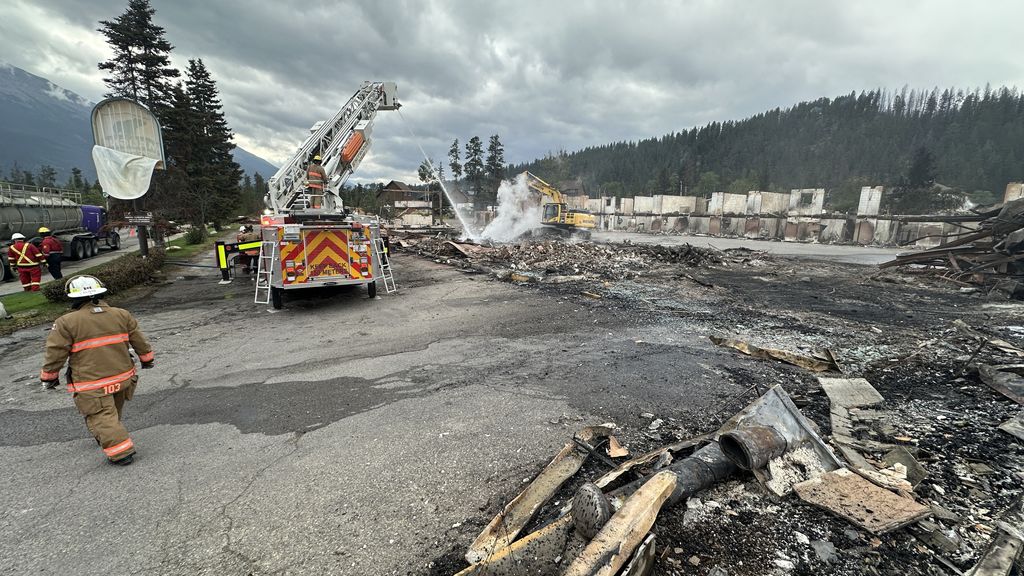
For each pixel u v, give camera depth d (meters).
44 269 15.36
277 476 3.29
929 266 13.73
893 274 13.68
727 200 46.91
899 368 5.37
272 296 9.03
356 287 11.31
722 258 17.62
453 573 2.35
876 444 3.52
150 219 13.48
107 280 10.12
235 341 6.84
